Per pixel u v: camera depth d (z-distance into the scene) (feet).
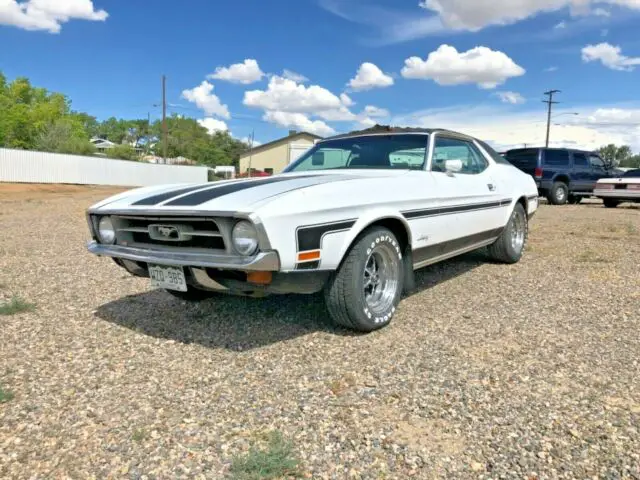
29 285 15.49
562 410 7.55
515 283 15.75
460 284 15.64
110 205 11.12
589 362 9.36
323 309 12.73
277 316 12.21
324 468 6.22
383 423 7.25
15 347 10.26
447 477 6.02
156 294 14.42
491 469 6.16
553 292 14.60
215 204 9.21
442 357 9.64
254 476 6.02
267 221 8.64
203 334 11.03
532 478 5.98
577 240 24.85
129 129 359.46
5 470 6.17
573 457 6.37
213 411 7.64
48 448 6.66
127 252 10.46
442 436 6.89
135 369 9.21
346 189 10.26
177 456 6.48
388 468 6.21
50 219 36.94
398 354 9.81
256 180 11.37
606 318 12.05
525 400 7.88
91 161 114.93
